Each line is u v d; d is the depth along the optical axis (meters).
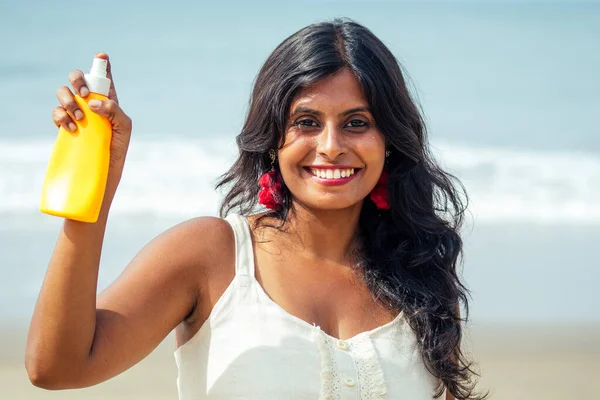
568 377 7.35
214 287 3.10
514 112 18.08
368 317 3.25
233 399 2.99
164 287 3.02
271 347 3.02
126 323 2.91
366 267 3.36
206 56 20.45
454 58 21.70
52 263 2.70
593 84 20.06
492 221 11.90
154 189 12.52
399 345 3.22
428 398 3.26
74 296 2.68
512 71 20.89
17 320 8.12
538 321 8.50
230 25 22.64
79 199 2.66
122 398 6.70
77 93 2.74
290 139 3.18
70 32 21.12
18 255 9.72
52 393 6.78
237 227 3.23
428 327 3.26
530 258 10.23
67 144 2.71
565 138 16.38
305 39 3.17
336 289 3.26
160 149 13.98
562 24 23.80
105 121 2.73
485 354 7.75
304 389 2.99
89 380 2.80
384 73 3.22
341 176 3.19
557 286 9.35
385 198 3.49
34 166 13.41
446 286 3.46
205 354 3.07
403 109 3.30
